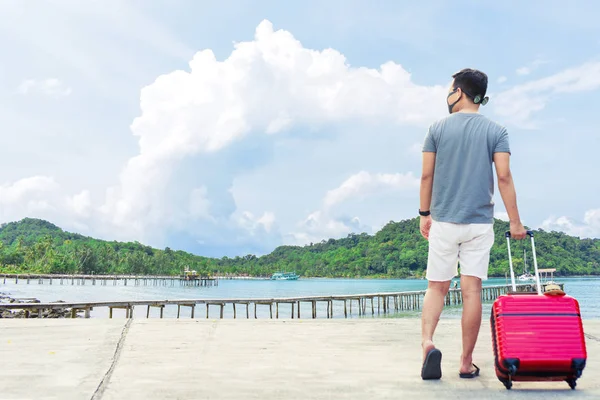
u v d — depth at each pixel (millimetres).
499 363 2574
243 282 177750
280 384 2762
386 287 117438
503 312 2584
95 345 3992
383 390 2607
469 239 2906
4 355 3572
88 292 71875
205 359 3512
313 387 2689
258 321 5516
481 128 2939
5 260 139250
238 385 2738
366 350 3930
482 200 2902
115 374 3002
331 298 28344
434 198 3008
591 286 108812
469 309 2887
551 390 2590
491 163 2949
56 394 2521
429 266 3004
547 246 180500
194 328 4977
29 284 102188
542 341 2529
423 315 2963
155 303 22391
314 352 3834
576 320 2561
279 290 93688
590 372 3070
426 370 2838
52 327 4910
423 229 3154
